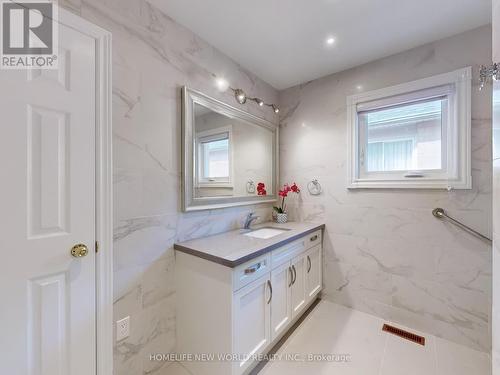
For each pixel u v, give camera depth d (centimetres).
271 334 150
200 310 135
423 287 177
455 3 136
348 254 210
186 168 154
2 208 90
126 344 126
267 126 232
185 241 157
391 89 187
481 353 155
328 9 141
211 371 130
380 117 198
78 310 109
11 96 92
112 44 120
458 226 164
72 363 108
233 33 163
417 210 179
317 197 227
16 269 93
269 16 147
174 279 150
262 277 142
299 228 199
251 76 214
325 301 221
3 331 91
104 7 117
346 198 210
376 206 196
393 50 182
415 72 178
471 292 160
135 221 130
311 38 168
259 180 223
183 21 151
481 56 155
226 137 187
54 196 102
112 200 119
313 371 143
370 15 146
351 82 207
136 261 131
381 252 194
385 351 158
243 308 129
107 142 117
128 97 126
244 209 208
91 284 113
